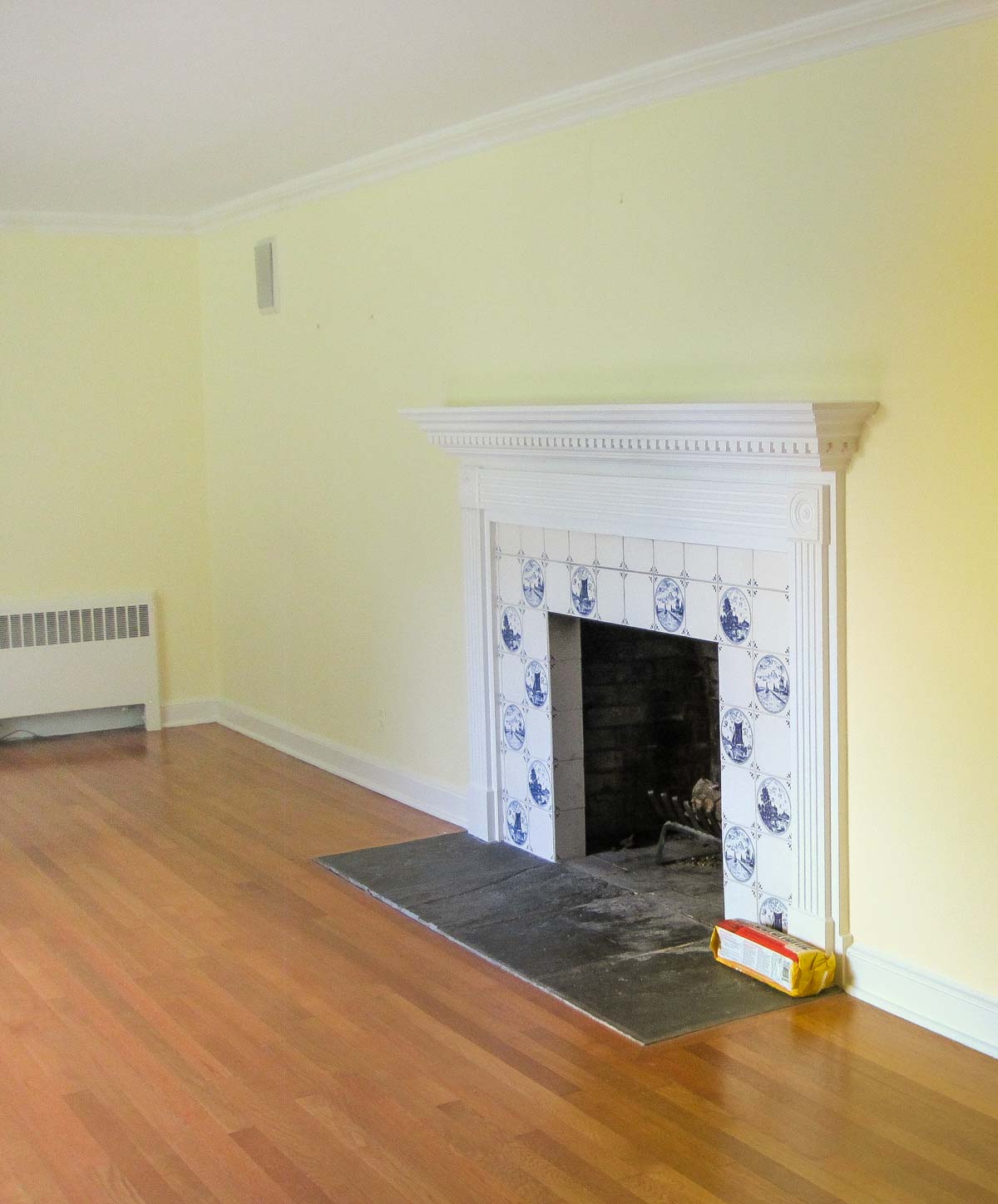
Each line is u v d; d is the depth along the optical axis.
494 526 4.81
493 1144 2.90
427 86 4.04
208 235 6.66
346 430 5.68
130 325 6.70
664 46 3.60
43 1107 3.11
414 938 4.09
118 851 4.99
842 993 3.60
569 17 3.33
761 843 3.80
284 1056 3.33
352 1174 2.79
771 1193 2.69
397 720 5.57
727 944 3.78
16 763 6.30
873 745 3.44
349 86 4.02
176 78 3.89
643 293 4.05
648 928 4.08
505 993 3.68
